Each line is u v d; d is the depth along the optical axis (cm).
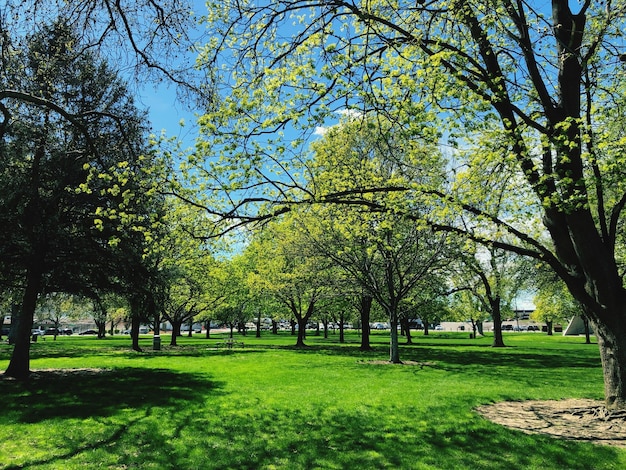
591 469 607
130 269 1527
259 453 690
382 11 877
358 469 620
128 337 5381
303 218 1856
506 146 815
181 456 673
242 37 844
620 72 832
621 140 672
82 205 1497
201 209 979
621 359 853
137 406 1024
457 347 3388
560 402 1077
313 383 1395
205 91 821
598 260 842
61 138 1420
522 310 10831
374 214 1237
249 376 1555
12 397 1127
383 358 2288
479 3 789
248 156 831
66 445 720
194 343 3941
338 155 1427
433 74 757
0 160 1210
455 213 973
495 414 948
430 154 1120
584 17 843
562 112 830
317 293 2814
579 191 745
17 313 3033
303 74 808
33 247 1402
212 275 3197
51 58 809
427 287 2270
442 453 682
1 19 668
